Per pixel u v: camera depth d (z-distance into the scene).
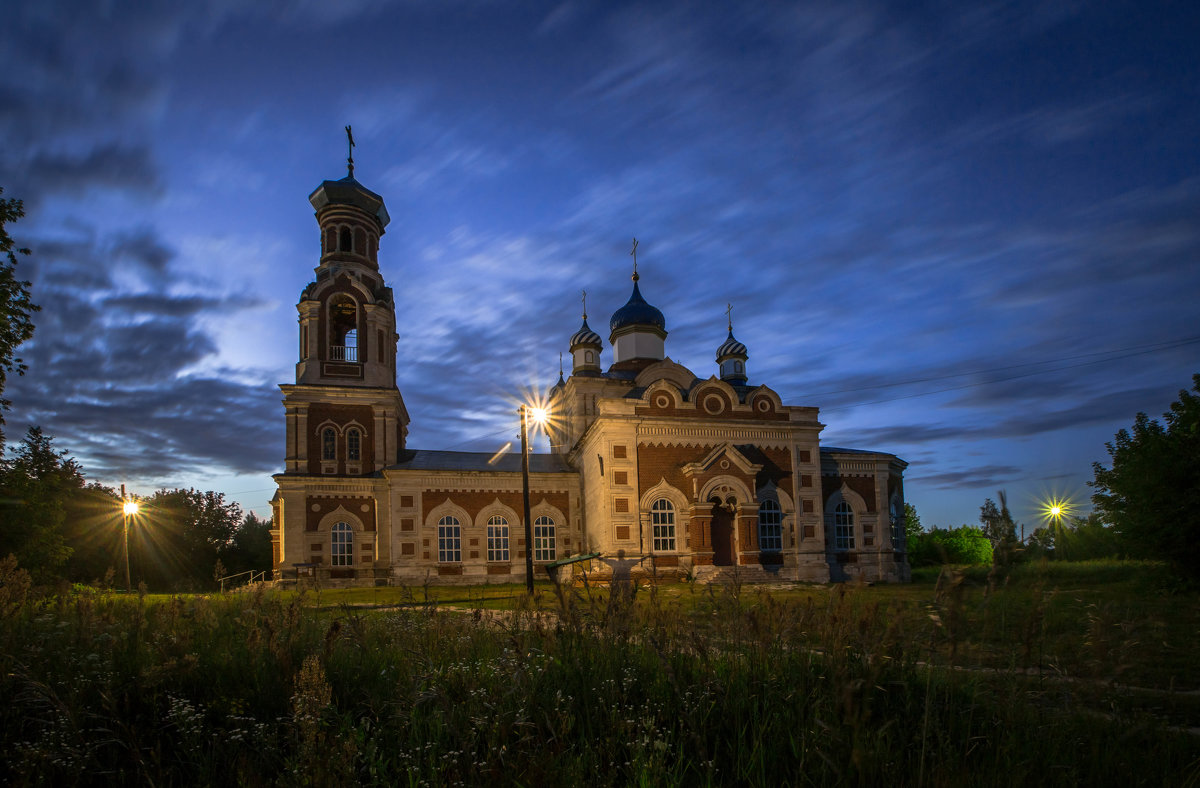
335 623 7.74
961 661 6.78
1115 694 7.02
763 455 41.75
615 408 39.50
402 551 42.00
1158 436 22.91
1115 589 22.14
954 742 6.07
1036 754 5.49
